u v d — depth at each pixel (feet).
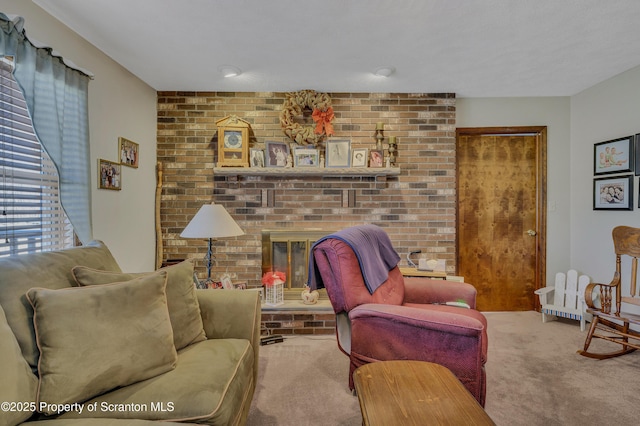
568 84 9.85
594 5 5.84
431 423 3.15
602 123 9.75
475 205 11.15
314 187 10.41
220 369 4.25
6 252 5.36
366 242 6.58
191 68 8.59
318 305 9.20
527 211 11.16
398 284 7.20
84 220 6.47
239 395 4.19
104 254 5.27
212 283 8.20
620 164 9.18
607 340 8.16
